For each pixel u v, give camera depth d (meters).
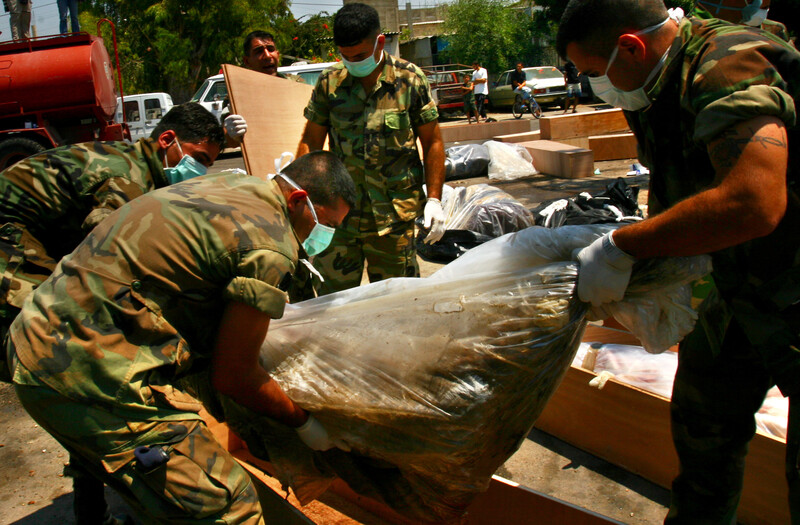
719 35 1.34
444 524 1.88
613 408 2.40
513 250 1.66
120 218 1.54
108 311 1.46
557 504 1.93
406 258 2.92
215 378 1.53
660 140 1.52
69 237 2.08
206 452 1.53
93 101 9.34
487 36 27.09
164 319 1.51
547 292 1.55
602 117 9.86
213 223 1.49
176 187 1.60
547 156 8.37
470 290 1.64
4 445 2.80
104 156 2.01
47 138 9.26
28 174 1.96
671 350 2.72
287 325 1.75
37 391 1.47
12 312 1.91
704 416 1.72
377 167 2.76
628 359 2.58
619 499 2.26
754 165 1.20
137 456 1.45
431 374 1.60
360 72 2.68
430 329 1.63
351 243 2.88
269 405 1.57
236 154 14.25
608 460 2.47
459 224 5.06
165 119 2.12
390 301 1.71
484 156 8.64
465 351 1.59
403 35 32.72
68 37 9.34
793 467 1.49
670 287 1.51
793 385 1.46
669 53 1.39
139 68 21.61
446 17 29.33
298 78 4.40
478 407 1.59
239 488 1.56
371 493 1.86
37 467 2.64
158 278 1.47
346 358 1.66
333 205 1.69
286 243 1.53
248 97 3.09
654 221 1.34
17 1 10.68
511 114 20.09
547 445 2.63
